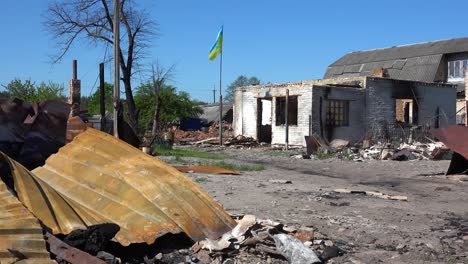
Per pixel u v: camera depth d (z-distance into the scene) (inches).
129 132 475.8
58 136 298.0
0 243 171.0
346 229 294.4
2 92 1322.6
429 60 1941.4
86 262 179.5
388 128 1174.3
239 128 1341.0
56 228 198.8
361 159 854.5
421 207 382.9
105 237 199.0
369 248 260.4
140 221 226.8
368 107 1164.5
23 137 286.4
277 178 560.4
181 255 221.1
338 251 247.3
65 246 183.6
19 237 175.8
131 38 1218.0
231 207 353.4
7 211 185.9
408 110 1386.6
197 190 264.2
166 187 255.3
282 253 225.9
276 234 241.8
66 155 279.9
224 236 236.5
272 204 371.2
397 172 664.4
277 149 1096.8
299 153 982.4
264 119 1320.1
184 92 1846.7
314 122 1095.6
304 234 256.5
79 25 1234.0
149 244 215.6
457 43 1919.3
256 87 1279.5
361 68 2187.5
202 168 581.6
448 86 1301.7
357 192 445.4
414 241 273.9
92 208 235.6
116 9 708.7
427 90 1259.8
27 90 1332.4
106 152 282.2
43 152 291.9
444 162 794.2
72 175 261.9
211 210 252.8
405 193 468.1
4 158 230.2
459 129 617.9
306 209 356.2
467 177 585.9
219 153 1008.2
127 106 1225.4
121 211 233.3
